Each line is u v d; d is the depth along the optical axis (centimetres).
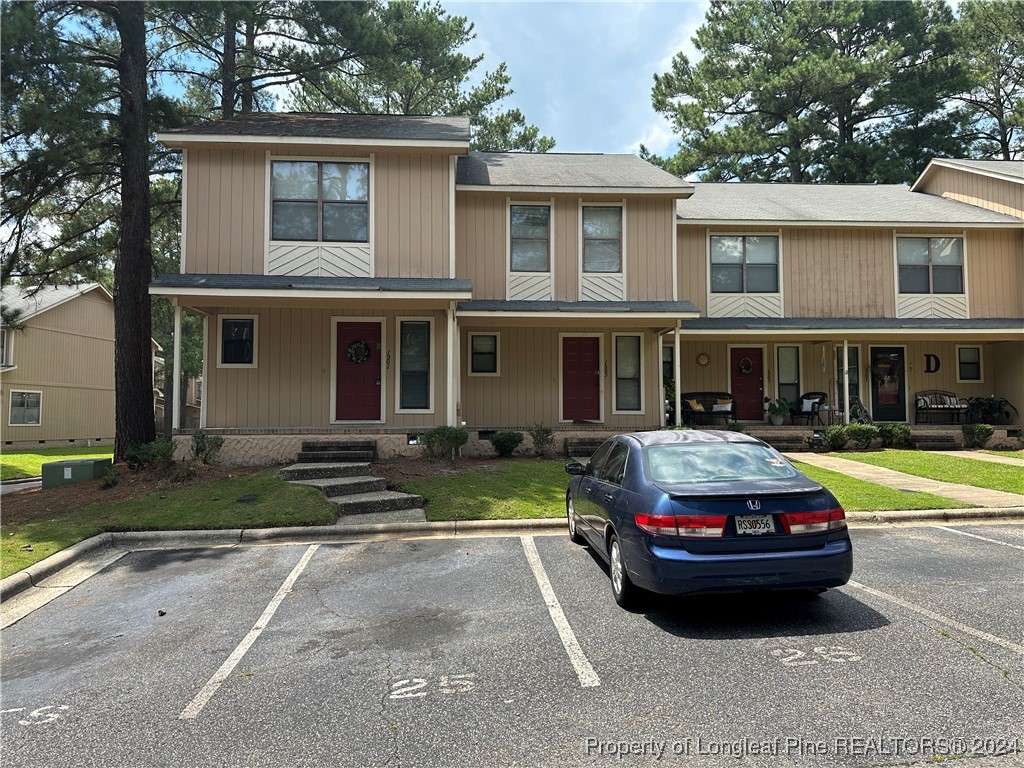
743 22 3003
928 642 419
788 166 3070
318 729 324
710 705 337
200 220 1259
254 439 1179
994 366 1689
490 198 1452
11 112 973
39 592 577
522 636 443
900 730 309
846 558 446
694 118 2906
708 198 1830
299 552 696
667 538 441
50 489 1058
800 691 352
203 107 1933
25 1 995
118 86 1201
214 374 1301
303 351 1325
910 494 933
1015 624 451
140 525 777
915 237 1670
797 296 1641
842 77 2672
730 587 432
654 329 1504
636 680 370
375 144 1260
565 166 1636
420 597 535
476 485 979
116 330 1285
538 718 329
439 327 1348
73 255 1464
